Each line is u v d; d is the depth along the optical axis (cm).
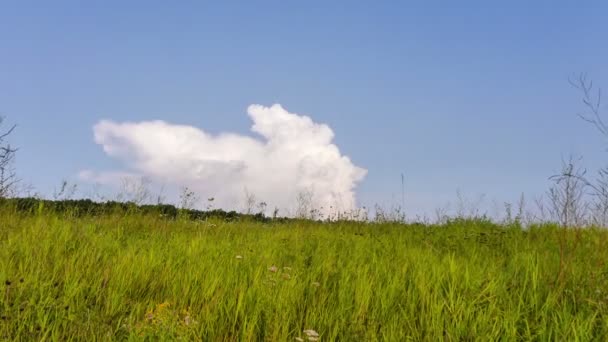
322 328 461
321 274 628
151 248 709
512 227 1098
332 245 884
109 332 431
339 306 497
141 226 1013
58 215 974
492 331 436
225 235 968
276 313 457
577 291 535
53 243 695
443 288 562
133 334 415
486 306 504
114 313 475
